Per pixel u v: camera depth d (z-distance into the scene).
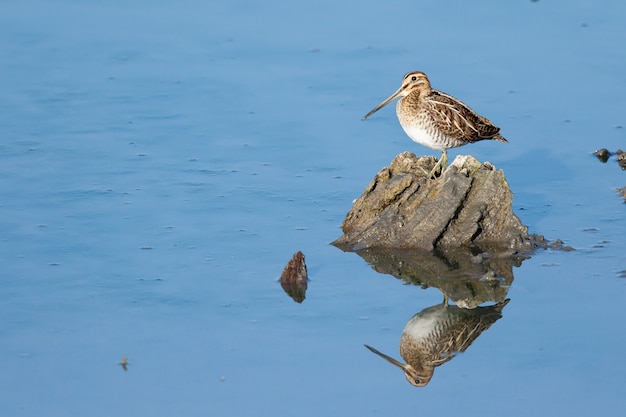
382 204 15.59
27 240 15.37
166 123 19.36
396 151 18.41
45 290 14.05
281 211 16.42
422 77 15.86
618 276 14.33
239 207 16.52
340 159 18.14
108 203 16.55
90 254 15.02
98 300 13.83
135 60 21.98
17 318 13.37
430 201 15.36
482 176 15.41
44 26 23.58
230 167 17.84
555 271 14.55
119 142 18.61
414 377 12.21
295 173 17.66
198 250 15.17
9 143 18.41
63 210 16.30
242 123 19.42
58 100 20.14
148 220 16.05
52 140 18.59
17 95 20.30
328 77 21.20
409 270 14.76
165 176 17.48
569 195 16.92
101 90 20.59
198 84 20.97
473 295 14.09
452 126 15.50
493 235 15.47
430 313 13.67
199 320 13.39
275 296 14.05
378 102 20.11
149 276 14.45
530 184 17.36
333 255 15.16
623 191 16.89
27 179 17.22
